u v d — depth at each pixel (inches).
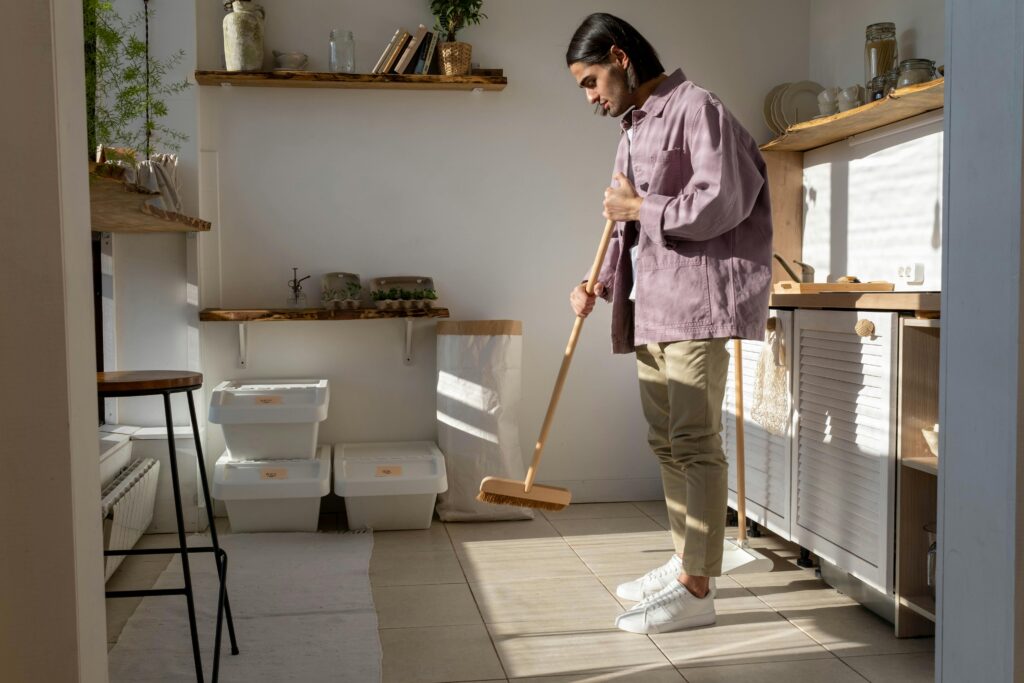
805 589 108.1
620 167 105.3
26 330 47.2
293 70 138.7
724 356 95.5
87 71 80.1
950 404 53.0
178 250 138.4
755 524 133.4
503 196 149.1
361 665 85.4
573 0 149.3
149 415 139.4
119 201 85.3
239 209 142.4
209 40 139.9
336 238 145.1
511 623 97.3
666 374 103.5
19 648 47.9
